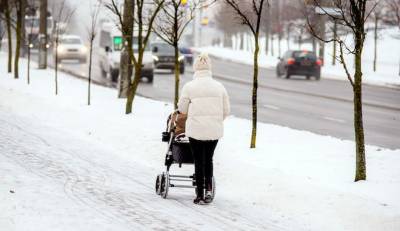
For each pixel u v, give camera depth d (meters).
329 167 22.05
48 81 57.34
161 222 15.48
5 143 26.48
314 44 106.62
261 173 20.34
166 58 82.88
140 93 54.84
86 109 38.06
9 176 20.06
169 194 19.12
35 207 16.23
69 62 96.31
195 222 15.69
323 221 16.31
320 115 44.00
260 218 16.50
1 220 14.73
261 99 54.66
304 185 18.64
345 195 17.45
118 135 28.48
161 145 26.09
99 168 22.47
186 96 17.81
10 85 52.34
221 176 20.98
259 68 104.88
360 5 19.88
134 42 68.12
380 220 15.80
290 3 120.25
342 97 58.00
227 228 15.30
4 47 127.19
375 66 91.62
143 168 22.92
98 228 14.62
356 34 19.91
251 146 25.53
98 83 63.19
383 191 18.62
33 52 116.12
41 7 72.62
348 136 33.91
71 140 28.25
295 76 88.75
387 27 123.75
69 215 15.63
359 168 20.02
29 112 36.94
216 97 17.88
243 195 19.09
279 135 29.06
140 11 36.41
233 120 34.38
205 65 18.03
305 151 25.05
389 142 32.19
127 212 16.36
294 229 15.57
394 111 48.22
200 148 17.86
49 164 22.61
